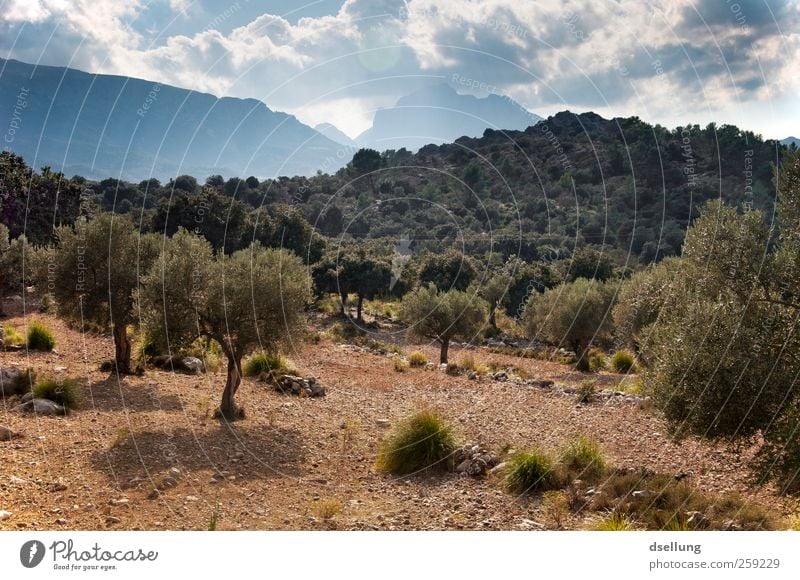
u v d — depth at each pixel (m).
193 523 8.12
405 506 9.55
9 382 14.44
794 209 8.88
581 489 9.87
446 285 50.41
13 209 40.75
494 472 11.17
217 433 12.88
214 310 14.48
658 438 13.19
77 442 11.30
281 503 9.34
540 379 24.44
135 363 19.22
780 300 8.80
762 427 8.52
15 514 7.82
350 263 48.38
